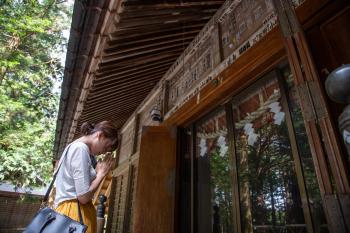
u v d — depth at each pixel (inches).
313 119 53.5
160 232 110.0
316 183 64.4
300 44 60.0
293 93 76.5
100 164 70.4
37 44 459.8
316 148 52.2
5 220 542.3
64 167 65.0
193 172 118.8
